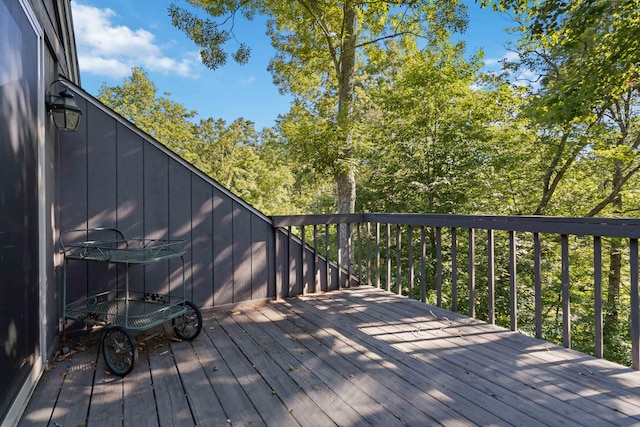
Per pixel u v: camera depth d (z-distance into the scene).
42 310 2.18
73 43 4.21
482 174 7.73
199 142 18.64
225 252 3.55
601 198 9.16
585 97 6.22
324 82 9.71
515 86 8.90
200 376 2.13
